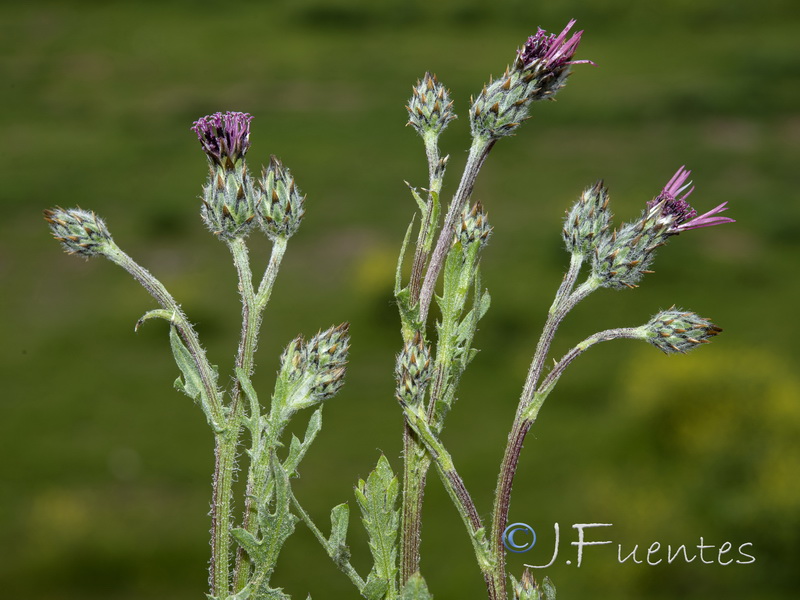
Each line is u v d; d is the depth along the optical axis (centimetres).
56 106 5719
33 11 7481
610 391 2712
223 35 7062
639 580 1806
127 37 7012
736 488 2005
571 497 2116
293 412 306
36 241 3869
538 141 4819
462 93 5725
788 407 2255
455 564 1861
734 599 1823
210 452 2566
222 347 2992
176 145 4997
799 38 6388
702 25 6762
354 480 2205
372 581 296
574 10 7025
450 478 290
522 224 3881
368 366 2870
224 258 3666
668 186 347
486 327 3081
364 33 7100
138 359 3061
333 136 5025
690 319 313
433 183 340
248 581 300
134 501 2339
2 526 2258
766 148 4709
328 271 3544
